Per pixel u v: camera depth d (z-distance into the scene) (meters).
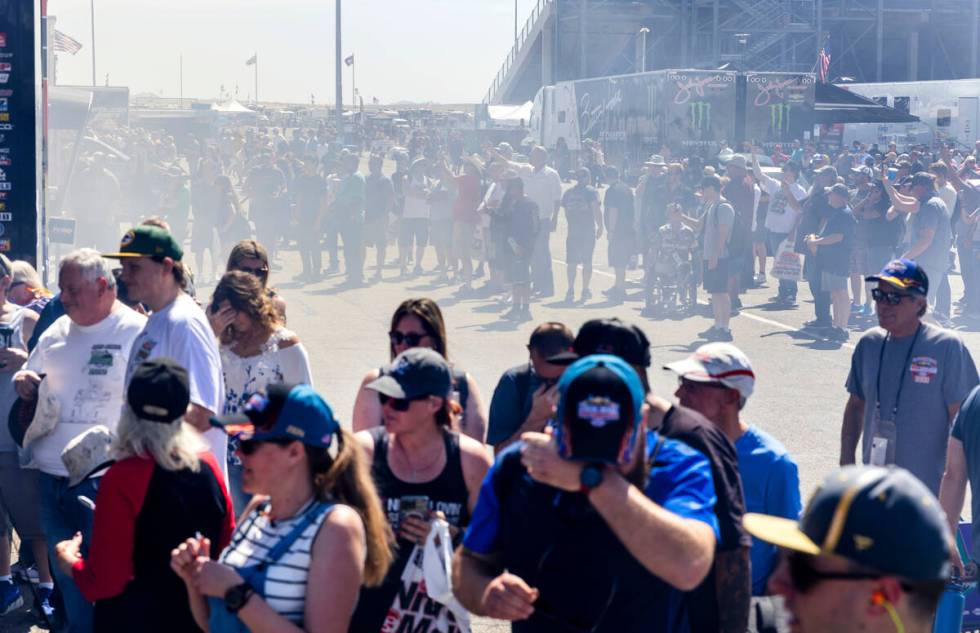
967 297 16.02
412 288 18.92
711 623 3.42
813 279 14.80
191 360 4.89
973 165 24.59
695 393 4.29
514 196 15.85
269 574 3.38
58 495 5.30
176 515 3.81
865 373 5.65
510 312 16.09
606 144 39.06
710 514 3.04
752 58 63.75
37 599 5.88
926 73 75.69
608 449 2.74
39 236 9.45
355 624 3.94
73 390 5.31
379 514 3.55
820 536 2.10
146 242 5.00
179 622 3.86
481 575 3.30
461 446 4.06
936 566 2.06
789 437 9.95
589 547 3.03
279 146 38.06
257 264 6.18
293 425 3.36
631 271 21.70
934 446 5.46
